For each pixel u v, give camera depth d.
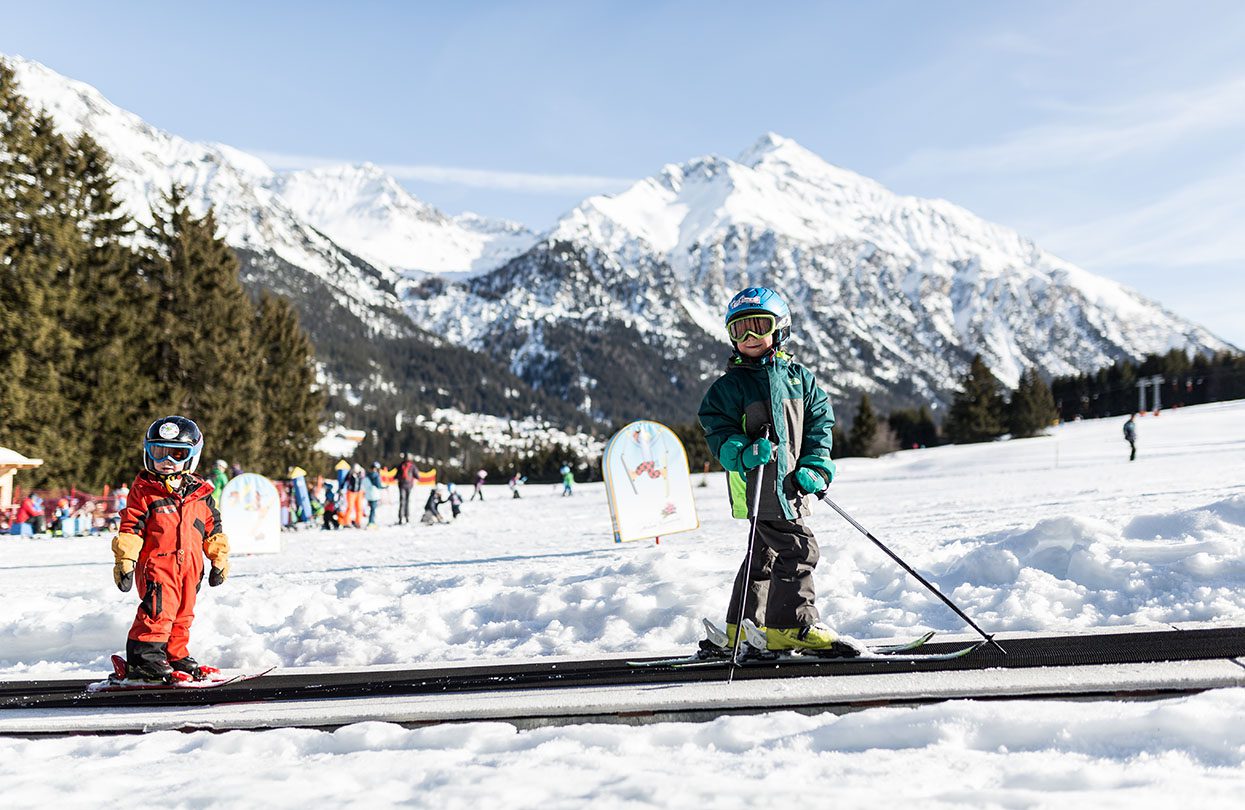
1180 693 3.18
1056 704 3.12
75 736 3.72
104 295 36.97
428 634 6.00
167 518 4.65
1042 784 2.49
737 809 2.36
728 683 3.63
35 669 5.82
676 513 11.69
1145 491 14.77
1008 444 57.84
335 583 7.85
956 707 3.05
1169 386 109.81
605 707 3.44
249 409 40.78
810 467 4.13
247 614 6.73
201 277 41.44
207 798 2.66
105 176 39.16
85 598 7.92
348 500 26.75
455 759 3.01
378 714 3.59
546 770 2.79
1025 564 5.75
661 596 5.94
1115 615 4.82
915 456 57.19
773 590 4.14
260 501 16.45
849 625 5.33
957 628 4.98
